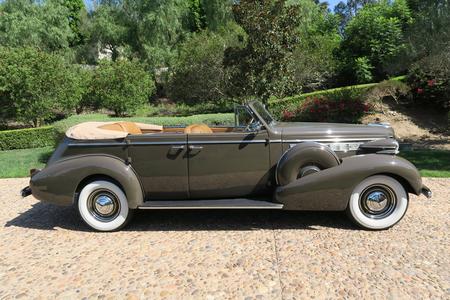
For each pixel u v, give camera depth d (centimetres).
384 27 1655
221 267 308
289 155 376
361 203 374
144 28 2362
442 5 831
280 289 272
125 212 393
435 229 372
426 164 685
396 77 1432
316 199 371
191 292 273
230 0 2384
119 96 1692
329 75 1722
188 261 321
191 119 1051
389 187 369
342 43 1856
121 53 2433
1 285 294
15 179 705
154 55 2261
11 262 333
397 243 342
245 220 419
